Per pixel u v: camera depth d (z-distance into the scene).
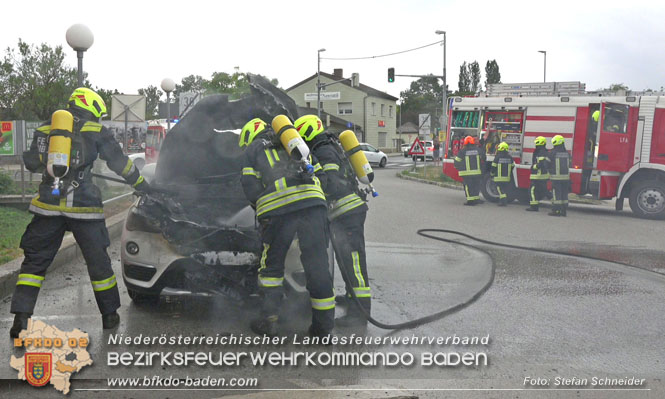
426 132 30.31
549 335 4.93
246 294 5.04
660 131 13.98
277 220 4.49
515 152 16.16
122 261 5.16
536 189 14.29
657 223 12.97
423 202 15.68
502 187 15.38
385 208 13.98
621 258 8.44
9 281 5.73
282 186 4.48
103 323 4.83
